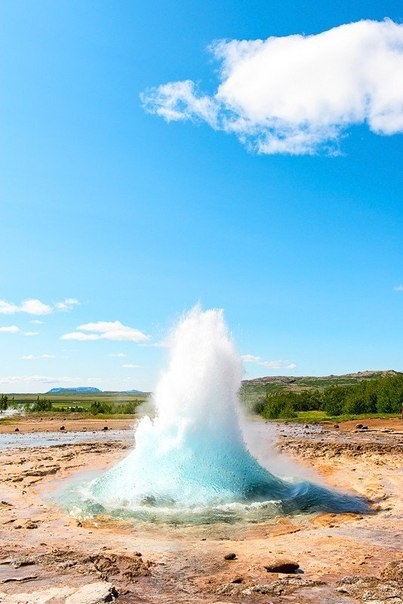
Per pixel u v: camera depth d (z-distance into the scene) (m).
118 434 46.28
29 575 9.23
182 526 13.11
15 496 16.98
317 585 8.81
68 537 12.14
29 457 26.83
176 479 15.92
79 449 30.52
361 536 12.02
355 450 27.78
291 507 14.82
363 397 65.75
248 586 8.81
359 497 16.45
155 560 10.36
